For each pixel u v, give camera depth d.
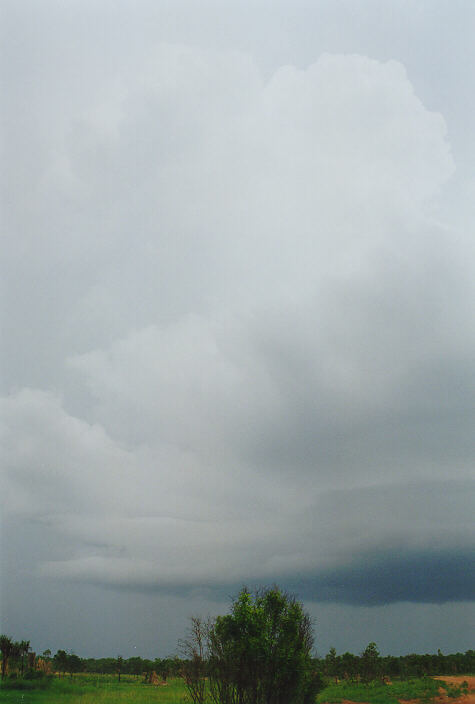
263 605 20.11
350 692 36.41
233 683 18.61
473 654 67.88
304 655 19.70
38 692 34.41
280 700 18.97
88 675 57.91
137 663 67.81
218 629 19.50
